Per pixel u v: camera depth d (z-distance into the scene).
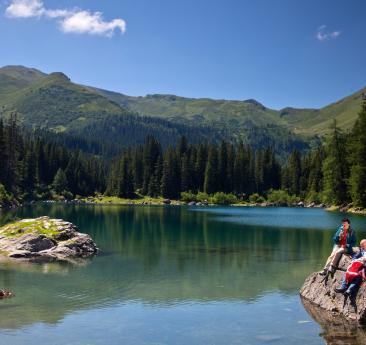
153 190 168.12
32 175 153.25
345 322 17.00
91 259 32.91
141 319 17.41
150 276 26.36
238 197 168.12
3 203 104.81
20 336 15.25
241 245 42.12
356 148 86.31
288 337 15.27
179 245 41.97
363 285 17.20
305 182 160.62
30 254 33.31
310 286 21.11
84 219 75.12
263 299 20.73
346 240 19.23
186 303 19.98
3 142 115.75
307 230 58.22
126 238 47.75
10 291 21.97
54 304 19.53
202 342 14.80
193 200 162.00
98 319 17.38
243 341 14.91
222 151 170.62
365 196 86.12
